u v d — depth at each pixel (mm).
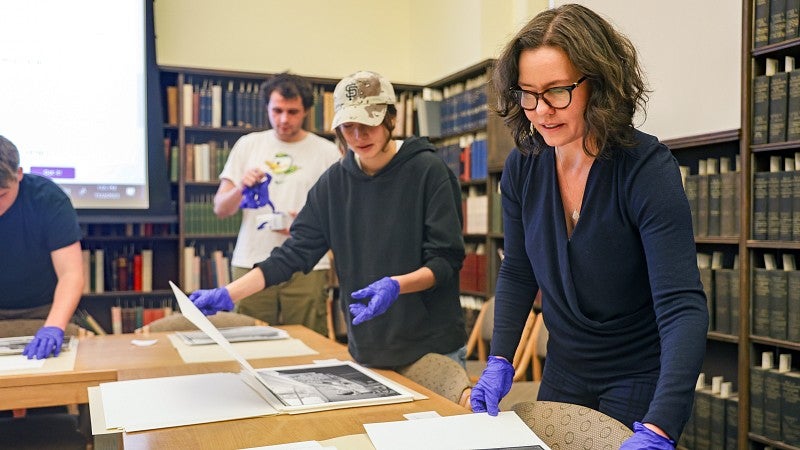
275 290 3154
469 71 4488
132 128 4277
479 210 4422
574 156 1245
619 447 1067
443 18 4988
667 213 1113
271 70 5012
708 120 2908
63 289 2123
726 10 2816
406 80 5434
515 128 1275
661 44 3127
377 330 1823
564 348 1403
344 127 1785
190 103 4488
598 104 1087
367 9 5316
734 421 2811
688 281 1093
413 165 1849
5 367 1741
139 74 4297
